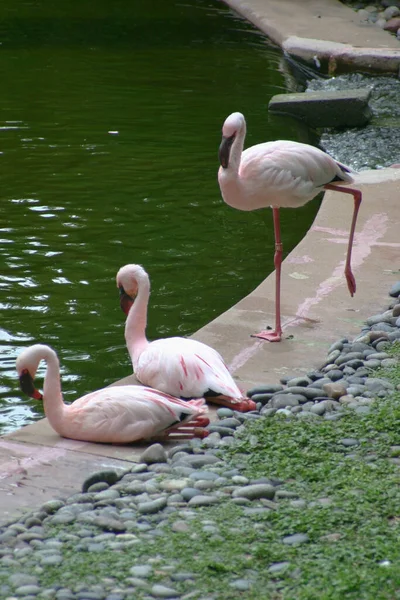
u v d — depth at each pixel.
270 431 6.70
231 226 12.67
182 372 7.22
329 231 11.27
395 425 6.72
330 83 19.98
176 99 18.58
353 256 10.50
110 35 23.80
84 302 10.27
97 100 18.41
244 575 4.98
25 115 17.39
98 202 13.37
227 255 11.70
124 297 8.08
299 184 8.84
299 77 20.55
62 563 5.09
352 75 20.50
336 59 20.72
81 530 5.45
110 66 20.86
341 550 5.14
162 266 11.31
